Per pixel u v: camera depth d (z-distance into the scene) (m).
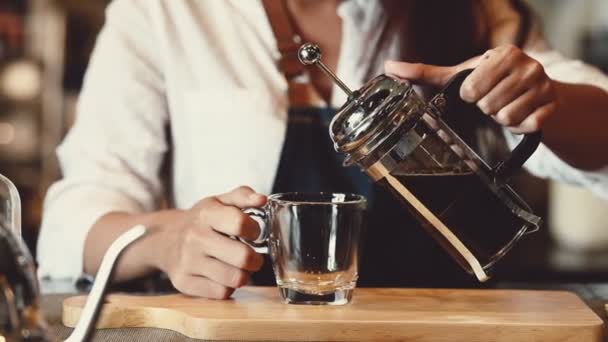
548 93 1.06
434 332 0.99
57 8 2.59
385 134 0.95
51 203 1.35
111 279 0.83
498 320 1.00
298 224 1.04
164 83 1.44
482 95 1.04
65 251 1.28
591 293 1.21
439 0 1.40
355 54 1.40
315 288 1.05
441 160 0.97
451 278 1.40
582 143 1.27
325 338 0.99
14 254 0.79
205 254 1.08
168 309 1.03
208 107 1.42
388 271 1.40
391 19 1.39
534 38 1.45
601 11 2.36
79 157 1.38
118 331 1.03
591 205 2.23
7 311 0.78
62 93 2.61
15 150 2.62
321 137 1.41
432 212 0.98
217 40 1.44
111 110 1.40
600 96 1.27
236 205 1.09
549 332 0.99
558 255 2.21
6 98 2.61
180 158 1.45
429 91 1.39
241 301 1.07
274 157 1.41
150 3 1.43
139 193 1.37
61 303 1.13
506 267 2.10
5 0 2.60
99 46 1.44
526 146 0.98
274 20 1.42
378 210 1.39
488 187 0.98
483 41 1.42
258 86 1.42
